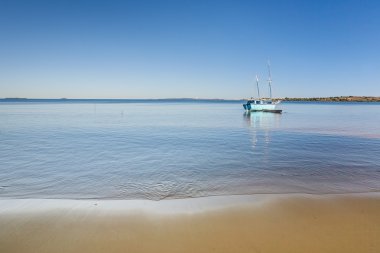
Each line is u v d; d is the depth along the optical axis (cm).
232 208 915
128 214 862
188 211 891
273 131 3372
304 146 2266
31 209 901
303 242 699
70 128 3628
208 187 1197
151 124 4303
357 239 713
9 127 3691
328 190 1147
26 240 702
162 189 1170
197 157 1828
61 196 1080
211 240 707
